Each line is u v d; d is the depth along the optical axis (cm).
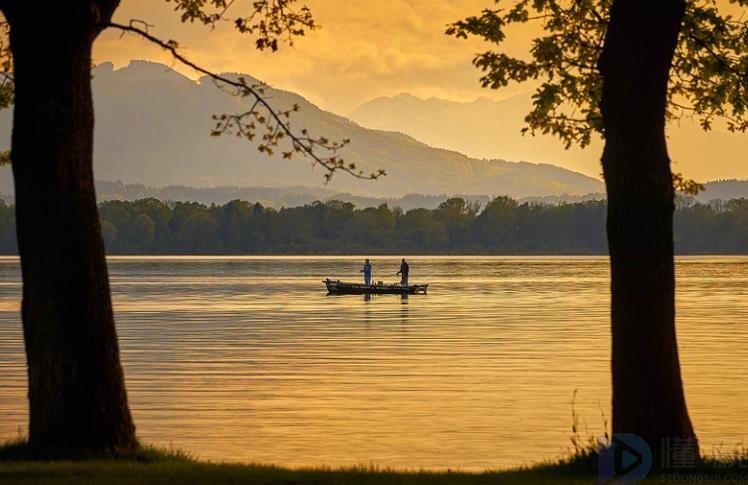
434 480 3812
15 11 4012
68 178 4047
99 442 4116
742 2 4584
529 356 10494
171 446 5941
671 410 3944
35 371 4103
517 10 4788
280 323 14588
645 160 3909
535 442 6381
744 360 10100
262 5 4581
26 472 3769
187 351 10994
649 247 3912
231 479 3750
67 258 4056
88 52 4072
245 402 7719
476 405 7600
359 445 6297
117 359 4169
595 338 12294
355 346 11462
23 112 4031
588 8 4797
